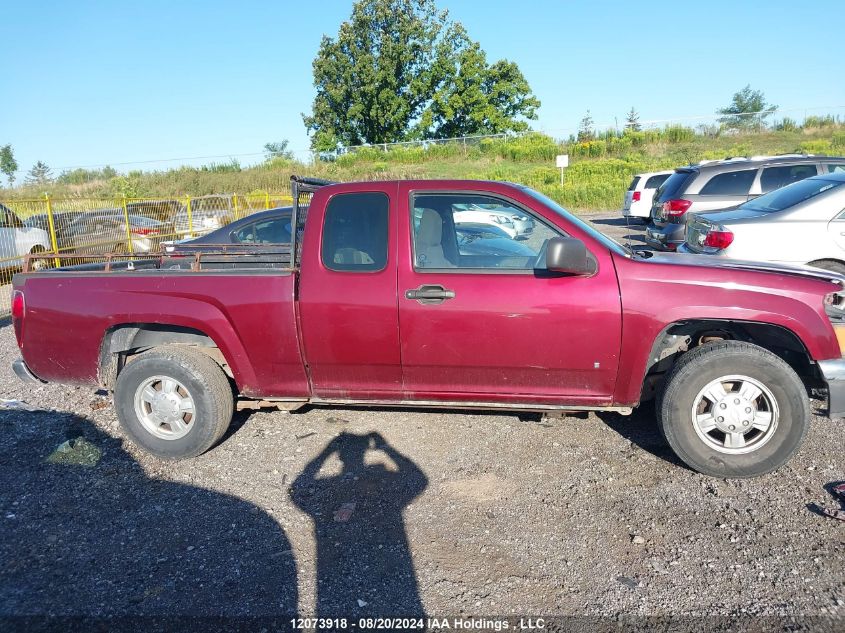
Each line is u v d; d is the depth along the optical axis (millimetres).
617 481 3812
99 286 4215
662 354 4027
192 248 6230
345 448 4363
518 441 4391
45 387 5844
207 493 3809
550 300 3715
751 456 3701
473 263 3893
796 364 4105
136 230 14453
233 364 4102
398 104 45562
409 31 44375
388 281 3861
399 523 3434
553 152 37625
